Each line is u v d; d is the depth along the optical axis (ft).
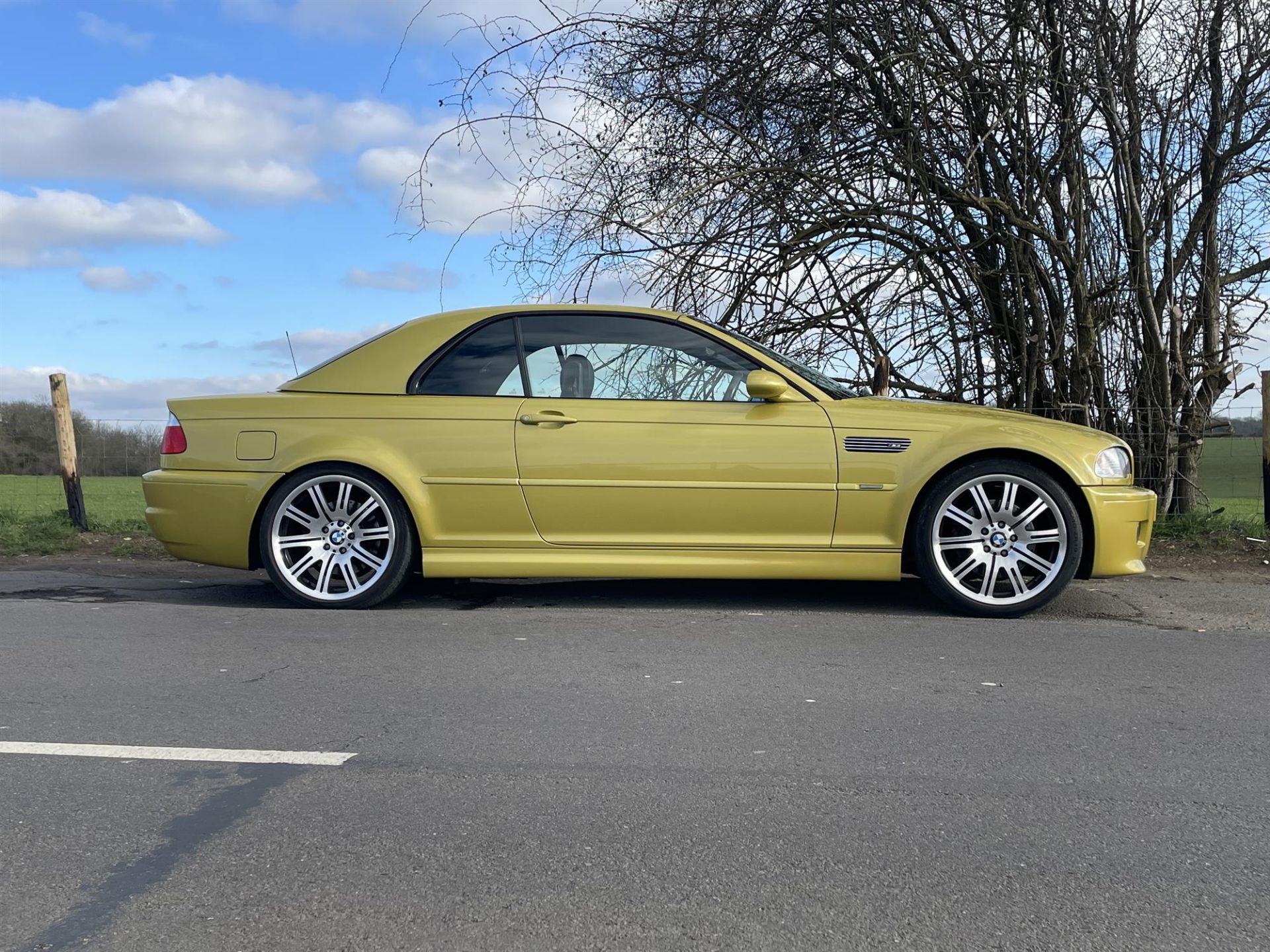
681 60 25.99
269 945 6.75
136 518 29.22
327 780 9.58
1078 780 9.62
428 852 8.08
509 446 17.30
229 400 18.03
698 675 13.25
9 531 26.68
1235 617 17.16
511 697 12.21
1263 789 9.44
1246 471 27.81
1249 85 26.45
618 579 20.75
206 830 8.50
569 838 8.33
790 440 17.11
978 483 17.06
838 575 17.22
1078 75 25.32
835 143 26.61
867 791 9.32
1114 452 17.25
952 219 27.43
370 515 17.67
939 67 25.17
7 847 8.20
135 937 6.84
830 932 6.91
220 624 16.37
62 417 27.78
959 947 6.73
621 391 17.61
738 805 9.00
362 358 18.03
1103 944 6.77
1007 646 14.97
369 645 14.93
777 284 27.37
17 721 11.28
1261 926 7.02
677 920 7.05
